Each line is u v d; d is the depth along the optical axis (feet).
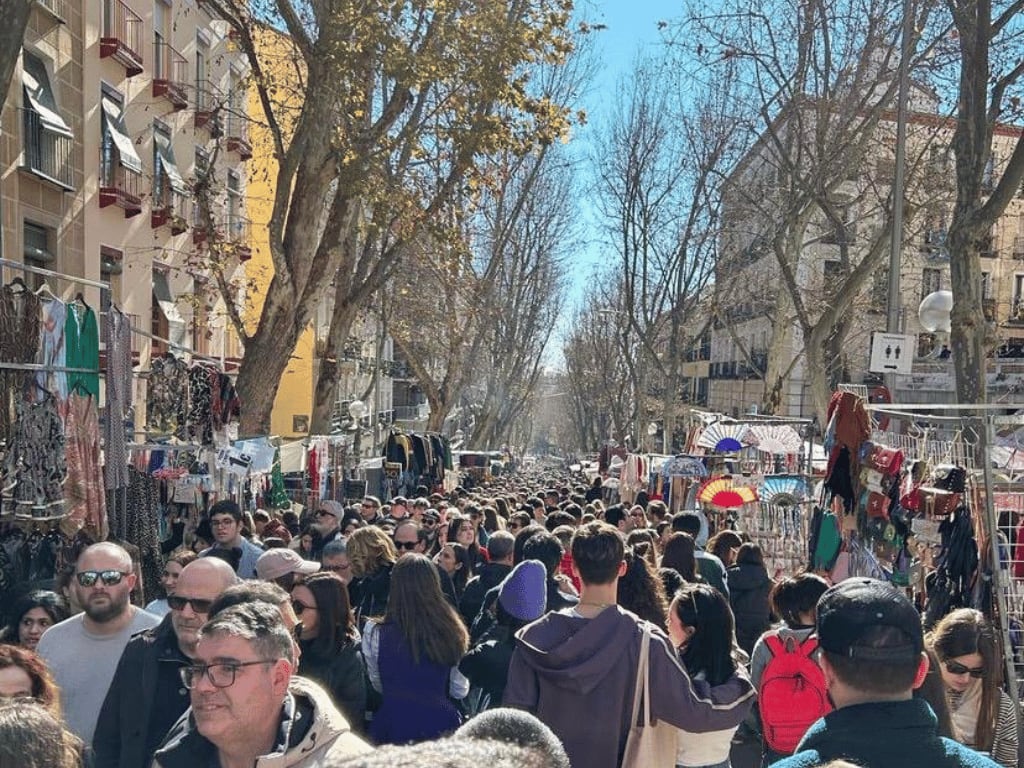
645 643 10.64
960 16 33.65
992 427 18.95
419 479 82.74
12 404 21.01
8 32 22.07
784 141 74.69
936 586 20.21
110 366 24.56
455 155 49.29
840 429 25.20
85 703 12.28
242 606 8.30
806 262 95.40
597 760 10.38
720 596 12.14
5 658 9.52
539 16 42.98
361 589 19.38
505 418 163.43
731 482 35.63
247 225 94.94
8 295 20.33
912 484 21.29
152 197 61.98
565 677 10.42
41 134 46.98
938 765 7.05
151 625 12.92
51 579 19.21
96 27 53.31
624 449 98.17
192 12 70.08
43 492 21.21
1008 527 18.93
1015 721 13.08
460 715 14.21
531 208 116.06
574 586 21.03
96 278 53.83
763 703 13.19
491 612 16.79
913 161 65.87
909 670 7.41
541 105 43.52
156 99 62.95
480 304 100.37
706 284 98.07
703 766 11.47
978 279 33.96
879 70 58.59
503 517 38.32
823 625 7.75
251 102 86.48
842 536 25.77
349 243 64.13
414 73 39.01
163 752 8.66
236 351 86.74
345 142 44.34
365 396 102.32
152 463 33.81
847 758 7.08
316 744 7.95
